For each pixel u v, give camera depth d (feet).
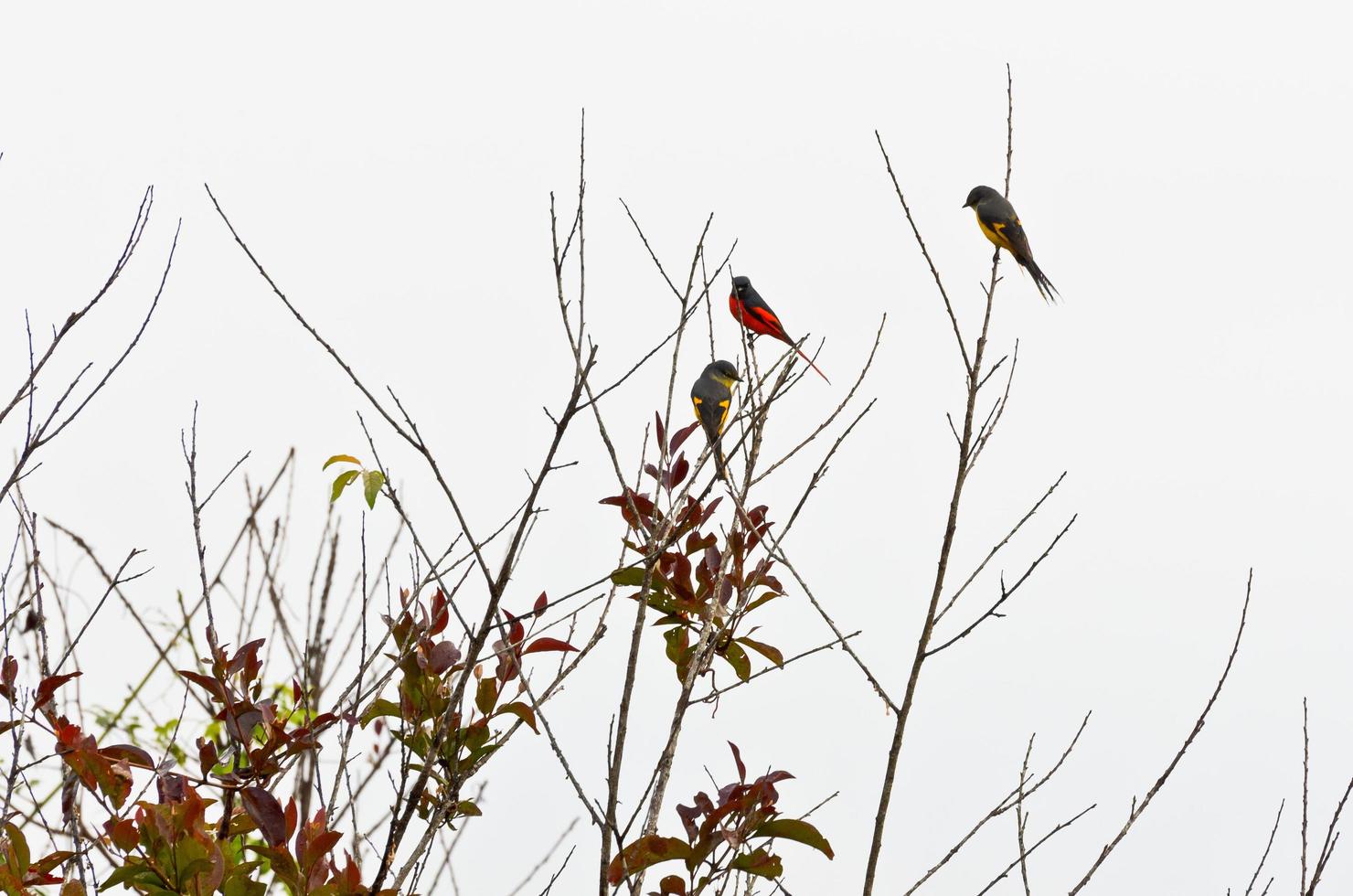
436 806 32.78
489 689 33.53
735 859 31.24
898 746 31.27
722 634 35.45
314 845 29.60
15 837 29.32
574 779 30.22
